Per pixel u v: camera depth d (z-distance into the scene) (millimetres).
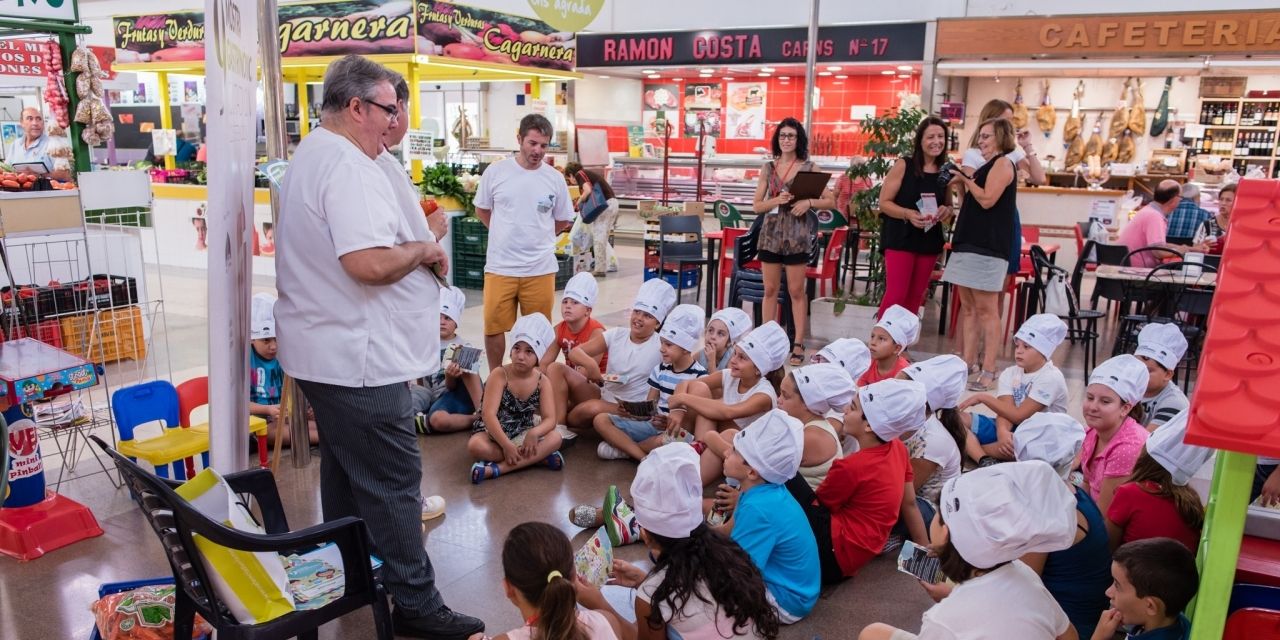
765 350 3939
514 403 4289
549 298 5207
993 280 5766
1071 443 3580
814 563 2975
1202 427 1560
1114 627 2311
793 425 2824
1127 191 11195
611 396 4652
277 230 2680
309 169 2523
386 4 8789
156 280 9648
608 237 10500
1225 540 1725
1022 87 13250
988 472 2164
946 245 7371
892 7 11672
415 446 2777
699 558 2381
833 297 7516
